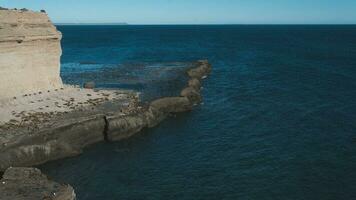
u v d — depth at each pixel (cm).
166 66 9512
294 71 8806
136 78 7631
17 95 4859
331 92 6456
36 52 5134
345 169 3472
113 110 4619
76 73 8269
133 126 4375
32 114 4294
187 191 3162
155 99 5581
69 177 3400
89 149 3975
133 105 4934
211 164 3666
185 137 4391
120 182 3325
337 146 3997
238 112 5347
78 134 3959
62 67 9306
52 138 3738
